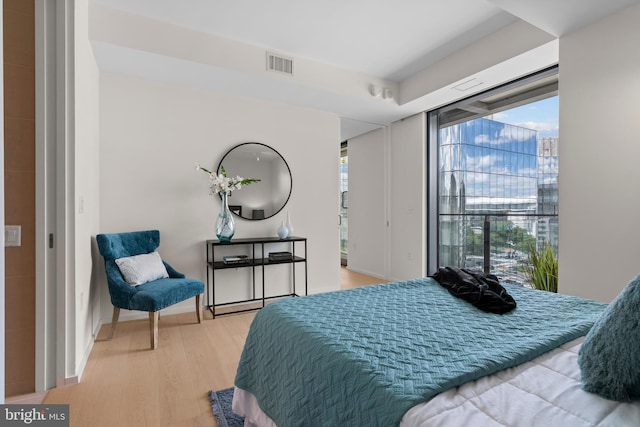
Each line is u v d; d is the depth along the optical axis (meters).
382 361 1.01
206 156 3.46
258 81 3.26
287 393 1.19
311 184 4.10
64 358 1.93
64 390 1.90
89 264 2.51
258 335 1.53
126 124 3.10
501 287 1.75
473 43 3.11
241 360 1.58
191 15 2.67
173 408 1.75
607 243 2.18
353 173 5.66
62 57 1.89
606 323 0.87
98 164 2.94
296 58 3.33
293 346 1.27
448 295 1.79
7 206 1.81
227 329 2.90
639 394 0.83
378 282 4.82
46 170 1.87
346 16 2.69
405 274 4.62
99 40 2.52
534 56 2.78
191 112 3.39
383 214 5.00
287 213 3.94
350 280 4.96
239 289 3.64
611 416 0.76
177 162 3.32
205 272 3.45
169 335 2.75
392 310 1.53
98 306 2.89
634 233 2.06
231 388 1.94
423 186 4.32
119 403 1.79
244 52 3.07
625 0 2.01
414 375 0.92
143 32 2.66
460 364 0.98
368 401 0.89
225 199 3.32
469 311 1.52
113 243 2.71
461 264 3.98
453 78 3.32
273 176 3.84
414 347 1.12
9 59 1.81
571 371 0.98
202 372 2.14
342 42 3.09
